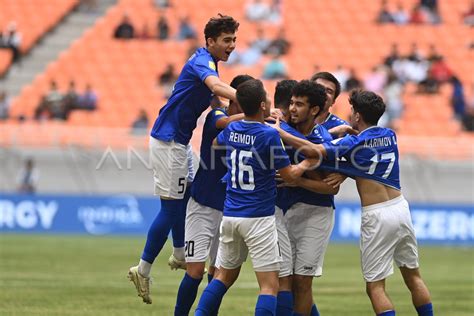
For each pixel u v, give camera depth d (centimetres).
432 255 6750
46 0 10412
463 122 8731
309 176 3119
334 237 7825
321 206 3147
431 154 8006
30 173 8281
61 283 4725
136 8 10225
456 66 9431
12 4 10394
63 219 8131
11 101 9369
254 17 10081
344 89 8925
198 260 3259
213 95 3388
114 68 9700
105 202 8088
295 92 3072
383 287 3081
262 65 9406
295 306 3169
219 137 3170
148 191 8206
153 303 4044
